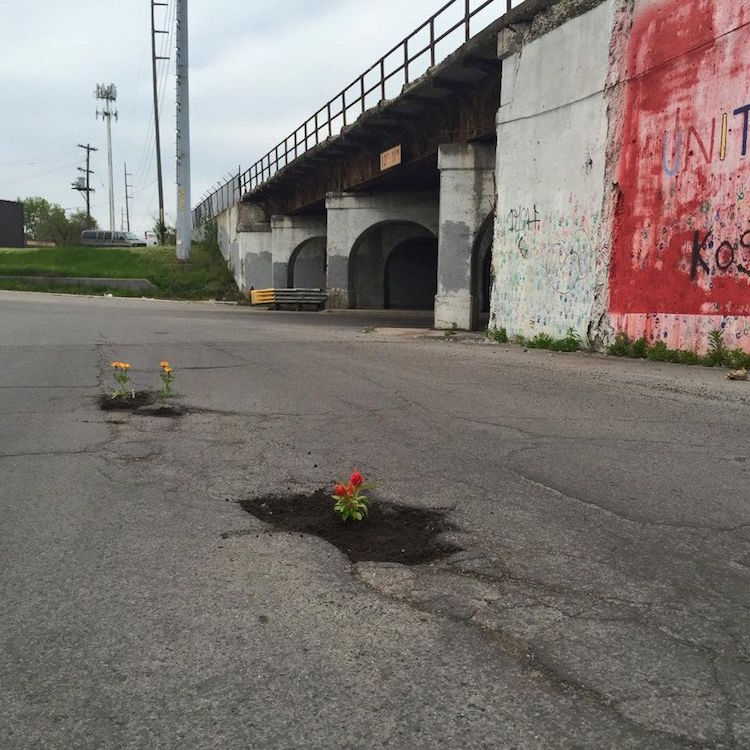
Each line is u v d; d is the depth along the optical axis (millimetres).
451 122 20094
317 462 5328
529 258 14750
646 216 11547
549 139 13953
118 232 66250
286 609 2990
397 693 2393
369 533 3887
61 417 7070
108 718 2268
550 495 4520
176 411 7383
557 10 13469
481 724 2229
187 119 44438
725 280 10164
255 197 40938
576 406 7547
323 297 35281
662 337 11352
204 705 2332
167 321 21781
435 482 4797
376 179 26969
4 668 2553
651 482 4793
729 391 8305
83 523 4031
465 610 2979
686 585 3225
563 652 2645
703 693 2393
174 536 3836
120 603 3047
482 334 18234
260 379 9641
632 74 11711
